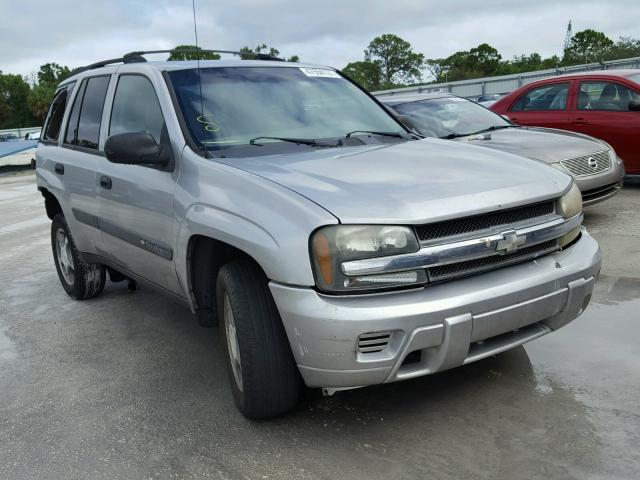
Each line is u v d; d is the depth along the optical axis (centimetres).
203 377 390
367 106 444
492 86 3447
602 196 675
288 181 304
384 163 334
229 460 296
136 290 591
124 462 301
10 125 9519
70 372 413
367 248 270
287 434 314
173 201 353
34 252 808
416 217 275
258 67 433
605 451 279
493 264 295
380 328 267
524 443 290
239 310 302
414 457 286
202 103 385
